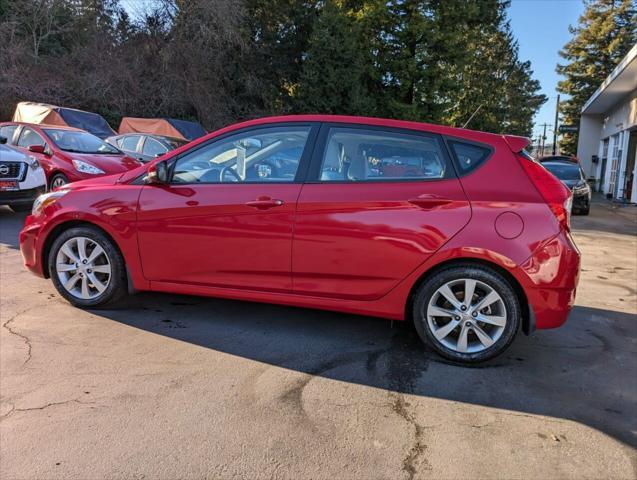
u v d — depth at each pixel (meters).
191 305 4.52
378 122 3.70
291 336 3.92
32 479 2.23
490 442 2.60
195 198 3.84
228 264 3.82
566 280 3.33
